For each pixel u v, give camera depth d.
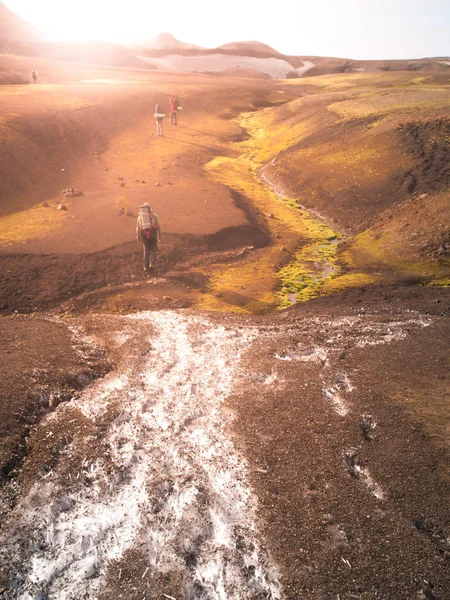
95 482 4.93
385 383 6.56
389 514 4.43
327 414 5.89
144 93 37.25
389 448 5.27
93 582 3.96
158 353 7.67
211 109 39.94
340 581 3.83
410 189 17.28
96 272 11.99
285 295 11.79
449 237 13.62
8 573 4.03
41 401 6.18
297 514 4.48
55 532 4.39
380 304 10.56
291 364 7.17
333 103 32.12
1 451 5.20
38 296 10.80
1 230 13.88
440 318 9.00
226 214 16.45
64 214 15.40
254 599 3.76
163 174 21.12
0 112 22.66
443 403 6.07
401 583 3.79
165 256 13.16
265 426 5.71
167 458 5.27
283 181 22.47
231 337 8.23
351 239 15.76
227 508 4.59
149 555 4.17
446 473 4.88
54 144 21.94
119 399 6.33
